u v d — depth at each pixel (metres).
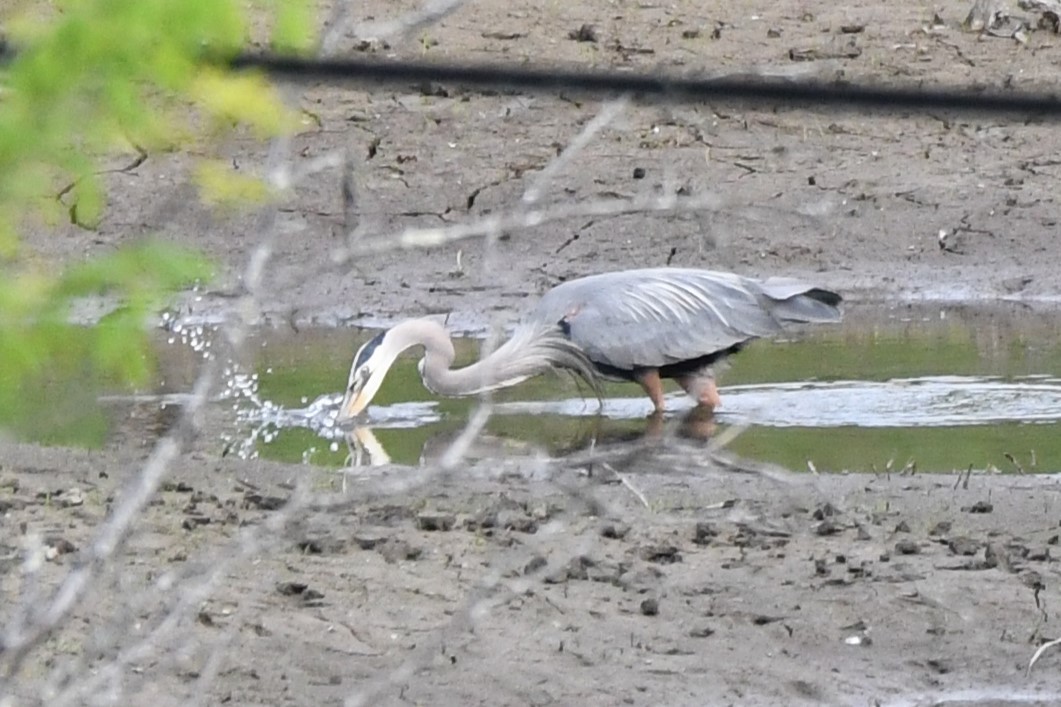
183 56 5.51
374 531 12.25
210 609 10.69
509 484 13.76
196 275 5.93
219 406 16.86
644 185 24.44
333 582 11.19
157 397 16.70
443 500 13.20
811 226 23.50
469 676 10.02
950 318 20.81
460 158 24.95
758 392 17.80
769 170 24.86
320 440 15.97
